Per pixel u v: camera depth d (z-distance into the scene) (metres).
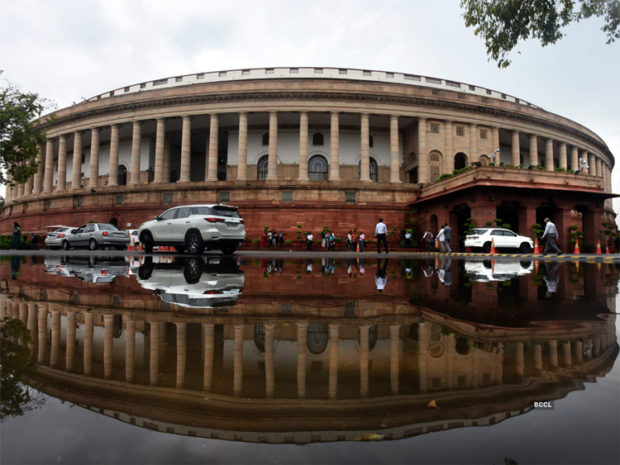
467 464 0.94
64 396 1.43
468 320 2.94
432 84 37.97
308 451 1.01
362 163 32.00
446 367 1.78
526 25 11.09
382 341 2.28
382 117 33.53
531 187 23.11
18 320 2.84
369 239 30.77
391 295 4.34
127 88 39.16
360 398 1.41
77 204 36.19
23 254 15.41
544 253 18.39
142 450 1.01
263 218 30.91
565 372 1.71
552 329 2.63
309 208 30.86
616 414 1.26
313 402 1.38
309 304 3.65
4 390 1.49
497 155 35.38
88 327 2.63
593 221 25.84
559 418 1.23
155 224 13.98
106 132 37.94
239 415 1.27
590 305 3.69
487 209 23.11
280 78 35.81
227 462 0.96
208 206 13.36
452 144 33.94
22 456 0.97
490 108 34.75
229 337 2.37
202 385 1.55
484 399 1.40
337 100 31.98
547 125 38.03
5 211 45.25
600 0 10.16
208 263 10.01
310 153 35.59
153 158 38.44
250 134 36.00
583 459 0.96
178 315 3.05
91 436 1.11
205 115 32.91
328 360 1.89
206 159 42.81
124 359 1.91
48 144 39.19
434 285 5.41
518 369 1.75
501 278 6.57
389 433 1.14
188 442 1.07
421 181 32.78
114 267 8.38
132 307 3.41
